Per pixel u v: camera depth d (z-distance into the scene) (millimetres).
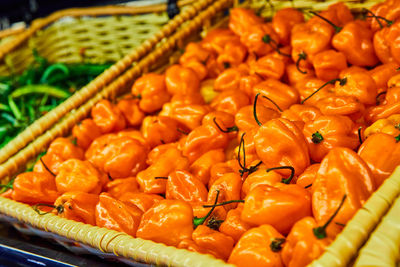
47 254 369
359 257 272
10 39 886
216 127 450
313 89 465
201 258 303
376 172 342
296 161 374
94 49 786
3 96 693
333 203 323
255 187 351
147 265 329
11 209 406
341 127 386
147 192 424
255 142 385
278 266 317
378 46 454
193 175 421
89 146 519
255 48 524
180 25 574
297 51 496
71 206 396
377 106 411
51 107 625
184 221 361
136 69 554
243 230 350
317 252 302
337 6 510
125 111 532
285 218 333
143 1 923
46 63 768
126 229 377
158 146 476
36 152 498
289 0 562
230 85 518
